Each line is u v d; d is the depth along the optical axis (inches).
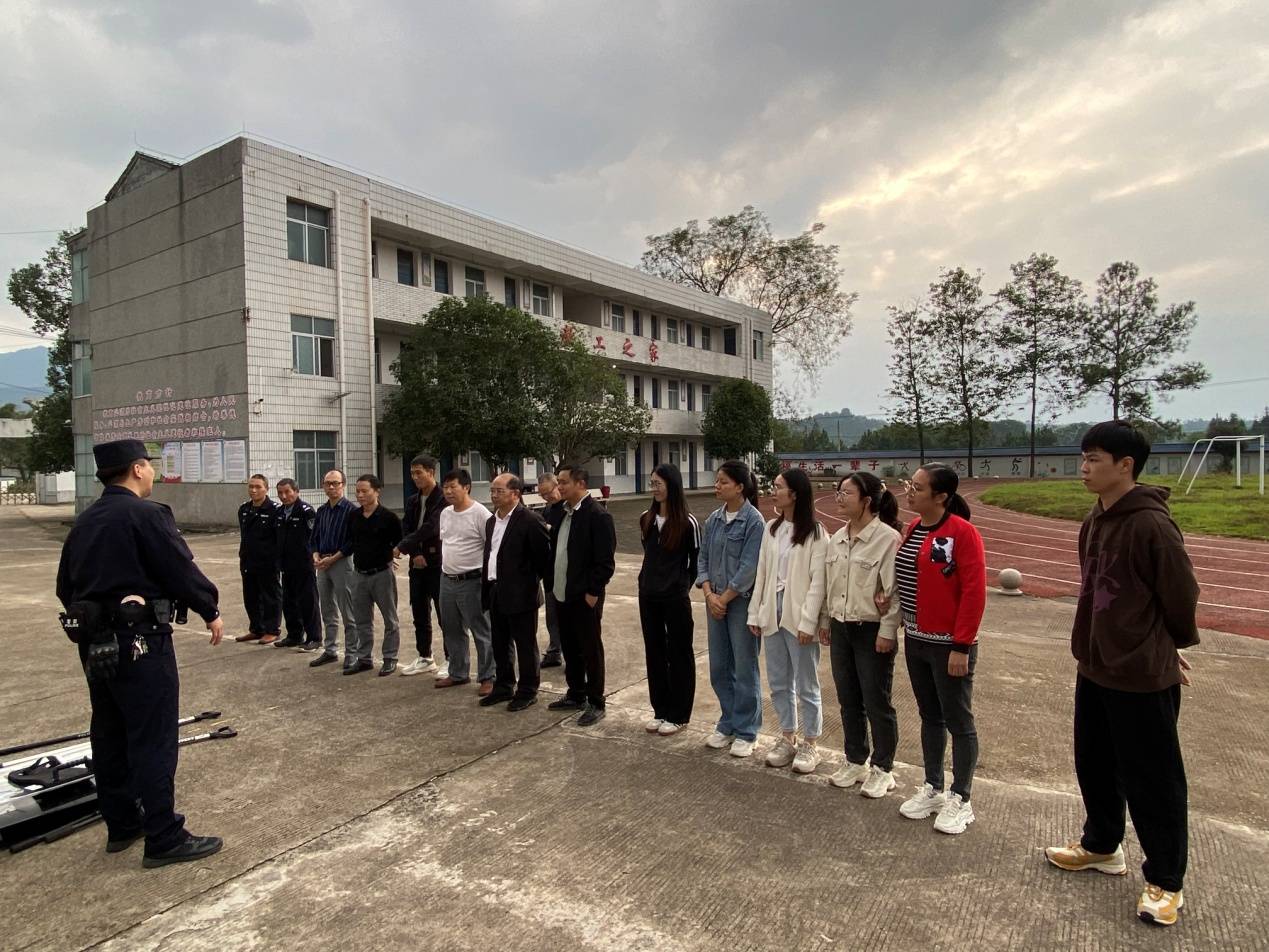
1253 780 156.3
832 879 120.6
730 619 173.2
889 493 154.6
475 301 821.2
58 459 1205.7
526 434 801.6
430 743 182.1
